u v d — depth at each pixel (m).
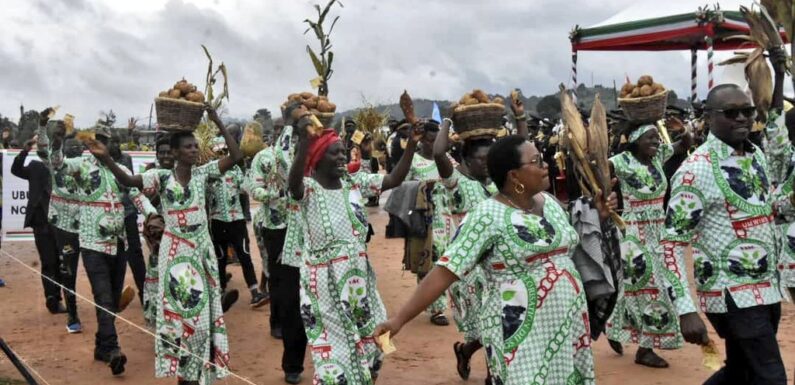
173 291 6.03
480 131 6.09
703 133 10.75
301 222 5.91
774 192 5.80
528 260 3.77
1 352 7.57
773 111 4.69
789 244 6.17
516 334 3.77
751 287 4.39
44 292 9.91
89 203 7.14
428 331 8.25
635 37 13.96
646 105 6.67
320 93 6.83
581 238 4.12
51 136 7.89
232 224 9.34
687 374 6.57
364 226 5.57
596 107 4.30
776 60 4.60
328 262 5.41
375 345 5.55
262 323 8.77
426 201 8.37
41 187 9.31
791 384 6.12
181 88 6.05
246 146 9.11
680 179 4.49
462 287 6.16
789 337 7.47
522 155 3.79
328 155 5.41
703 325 4.35
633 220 6.78
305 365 7.23
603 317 4.21
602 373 6.67
